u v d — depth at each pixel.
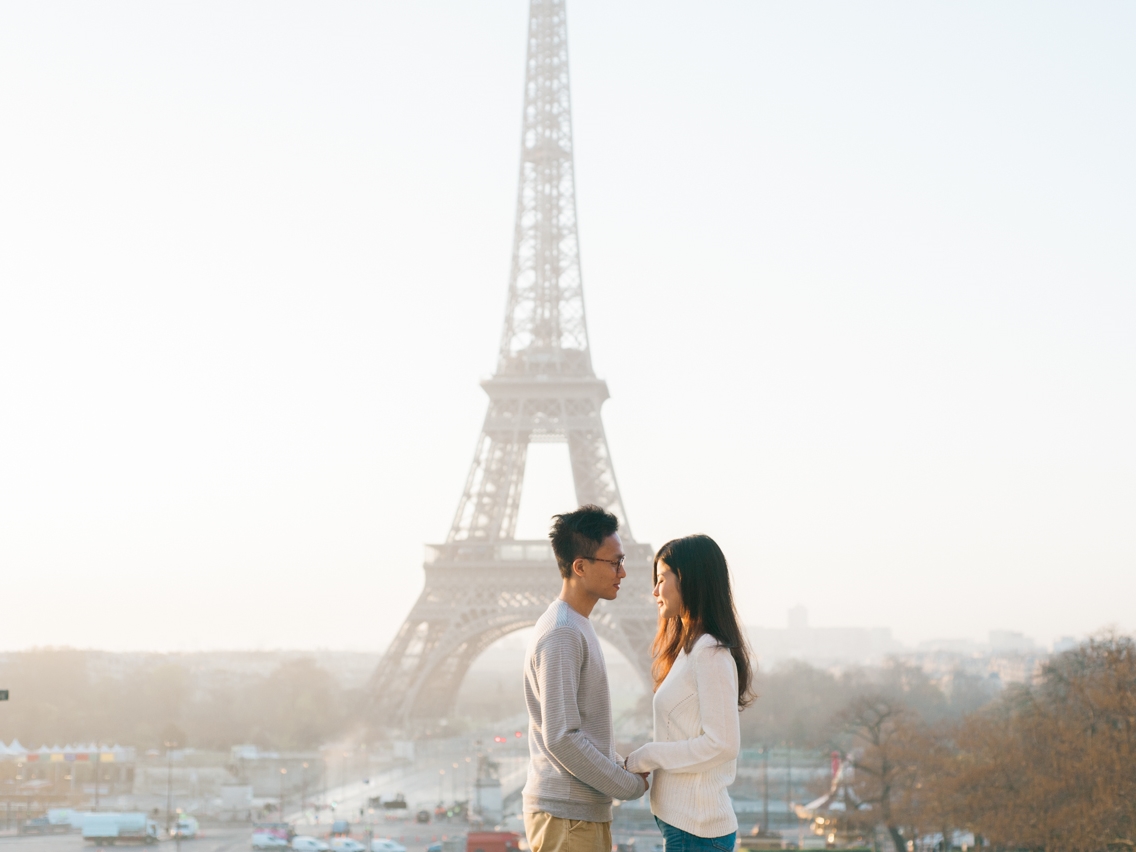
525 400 175.00
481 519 171.62
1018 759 83.81
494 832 97.19
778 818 142.38
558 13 196.12
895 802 104.25
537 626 15.19
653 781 15.56
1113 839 78.50
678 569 15.41
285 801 183.75
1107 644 93.50
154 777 197.75
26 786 193.38
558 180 190.38
